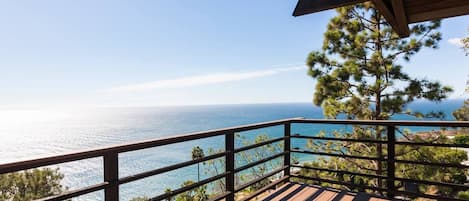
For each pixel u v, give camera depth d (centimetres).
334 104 688
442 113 638
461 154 513
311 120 304
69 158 131
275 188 303
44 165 122
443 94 621
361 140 277
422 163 251
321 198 271
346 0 138
